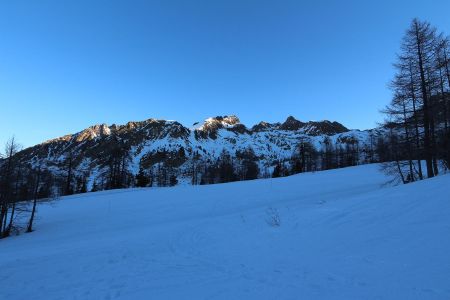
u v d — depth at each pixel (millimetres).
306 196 28875
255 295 5992
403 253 7211
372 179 39219
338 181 40312
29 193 30219
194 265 9000
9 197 27391
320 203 19312
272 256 9023
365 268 6730
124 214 29219
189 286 6984
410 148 23656
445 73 23438
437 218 9109
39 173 30781
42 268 10070
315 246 9383
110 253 11992
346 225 11008
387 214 10906
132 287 7297
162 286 7168
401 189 14242
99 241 16125
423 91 22859
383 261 6973
